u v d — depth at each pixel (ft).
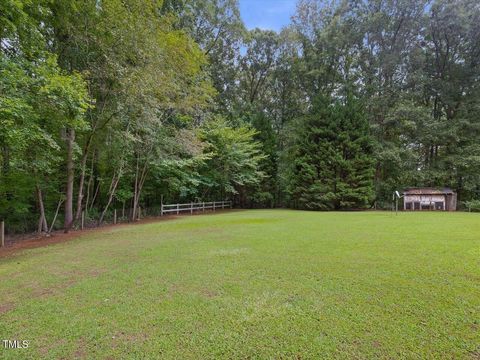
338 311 9.71
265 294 11.32
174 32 41.06
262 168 74.02
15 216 35.24
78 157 36.29
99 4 28.14
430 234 24.03
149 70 31.99
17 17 20.79
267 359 7.21
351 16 66.85
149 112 36.63
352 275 13.35
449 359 7.03
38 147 26.89
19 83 20.51
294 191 64.95
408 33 63.21
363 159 58.65
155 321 9.30
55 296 11.69
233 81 78.89
